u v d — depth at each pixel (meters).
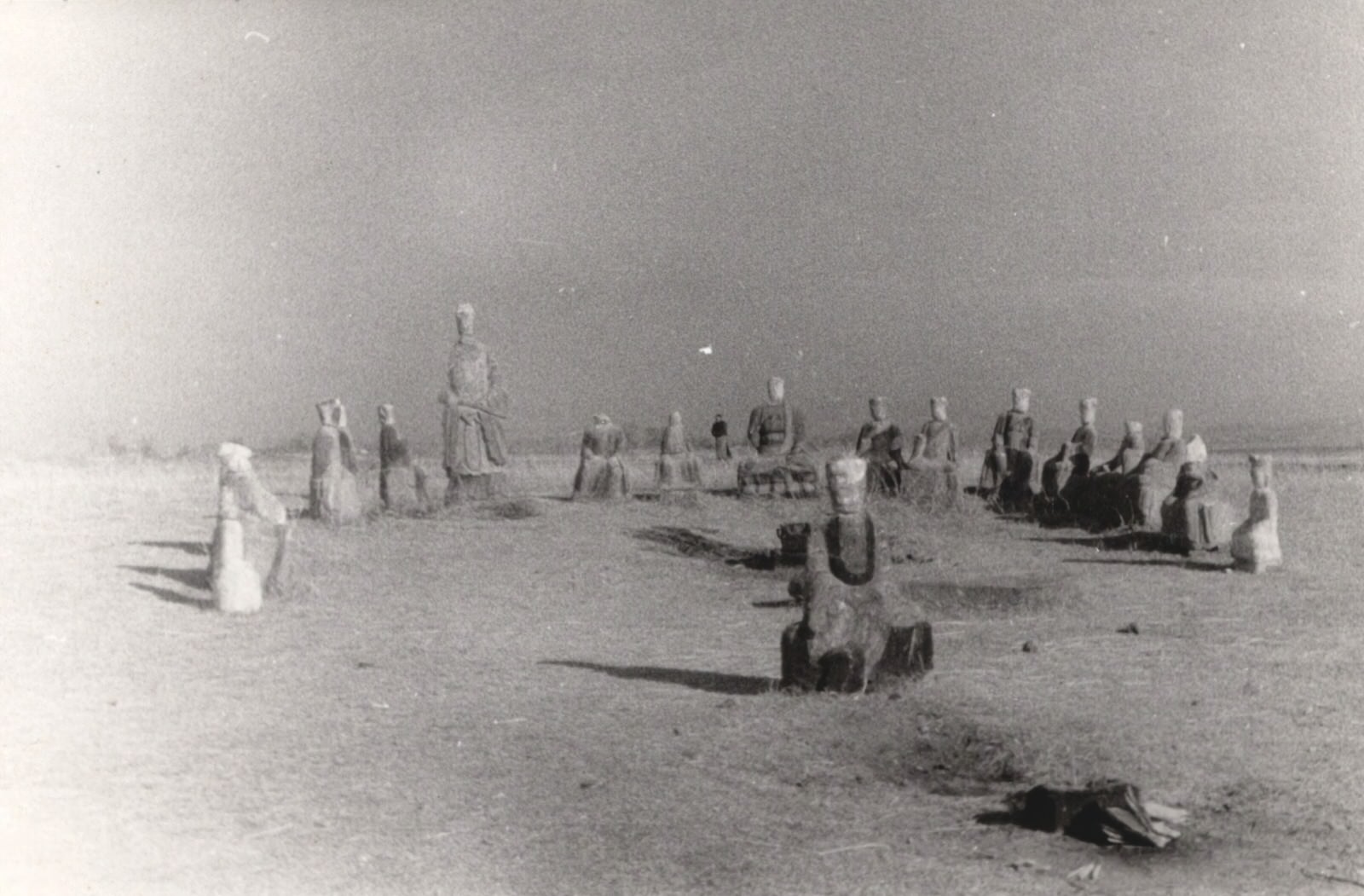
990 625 17.56
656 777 11.20
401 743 12.18
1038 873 9.16
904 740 12.06
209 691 14.07
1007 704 13.06
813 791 10.87
